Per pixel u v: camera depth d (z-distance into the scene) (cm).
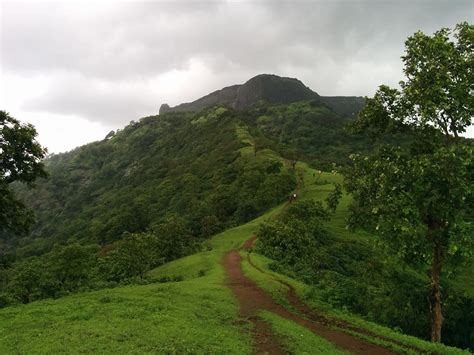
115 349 1387
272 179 10506
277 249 5559
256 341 1716
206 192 12988
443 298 2219
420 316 2494
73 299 2508
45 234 16988
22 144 2691
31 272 4578
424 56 1822
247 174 12231
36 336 1559
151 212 13050
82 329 1630
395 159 1888
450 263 1869
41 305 2297
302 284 3238
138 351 1364
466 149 1631
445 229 1753
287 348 1620
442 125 1864
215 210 10675
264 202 9962
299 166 13412
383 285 3011
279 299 2662
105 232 11675
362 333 1973
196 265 5078
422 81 1816
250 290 3011
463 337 2825
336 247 6069
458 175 1577
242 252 5744
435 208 1694
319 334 1930
